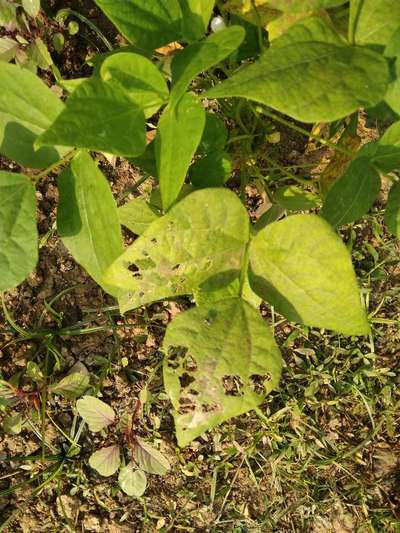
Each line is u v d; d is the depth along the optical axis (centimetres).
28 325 47
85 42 47
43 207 47
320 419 49
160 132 29
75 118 27
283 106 25
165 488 48
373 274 49
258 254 28
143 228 37
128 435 47
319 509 48
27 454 47
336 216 32
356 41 30
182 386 38
